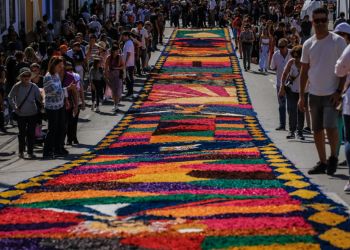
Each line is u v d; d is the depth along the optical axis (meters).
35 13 47.44
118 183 15.07
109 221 11.88
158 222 11.59
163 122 25.50
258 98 31.39
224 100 30.77
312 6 52.78
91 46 31.55
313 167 15.34
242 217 11.66
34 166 18.89
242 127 24.09
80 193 14.28
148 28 41.22
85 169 17.47
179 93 32.75
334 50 14.15
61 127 20.33
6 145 22.77
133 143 21.86
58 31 51.03
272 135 22.08
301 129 20.88
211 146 20.36
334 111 14.45
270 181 14.55
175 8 67.56
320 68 14.27
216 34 60.66
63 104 20.31
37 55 28.48
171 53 48.84
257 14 67.38
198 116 26.62
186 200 13.09
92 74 28.06
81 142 22.55
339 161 16.17
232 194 13.48
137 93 32.72
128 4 61.66
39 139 22.33
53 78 20.03
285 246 10.18
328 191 13.56
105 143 22.27
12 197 14.44
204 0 69.44
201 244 10.36
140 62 39.12
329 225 11.12
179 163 17.30
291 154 18.27
